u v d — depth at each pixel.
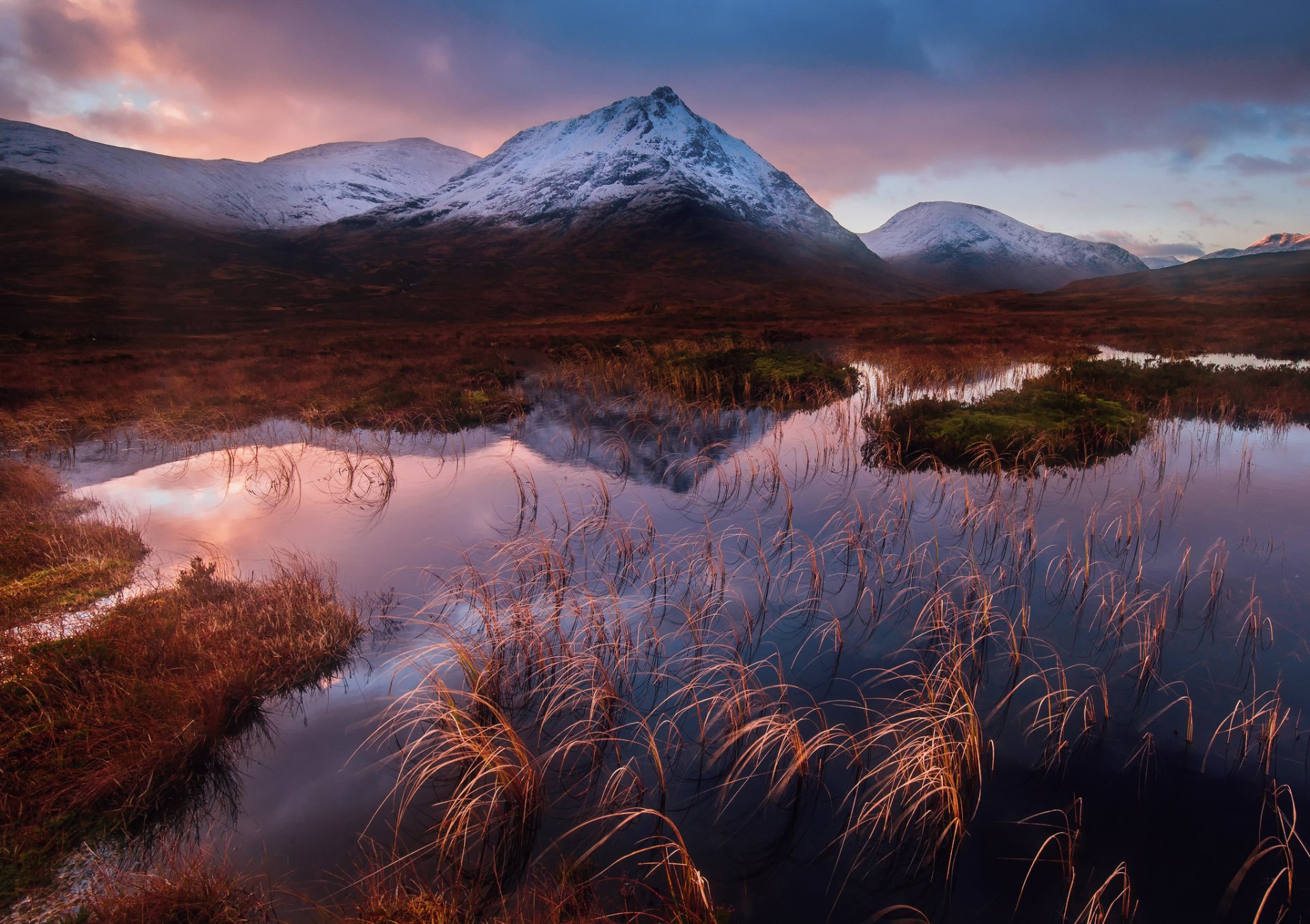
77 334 46.47
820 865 3.79
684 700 5.23
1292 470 10.69
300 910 3.50
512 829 4.02
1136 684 5.32
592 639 5.99
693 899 3.42
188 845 3.94
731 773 4.50
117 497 10.45
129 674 5.32
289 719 5.07
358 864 3.82
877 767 4.43
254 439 14.35
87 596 6.80
